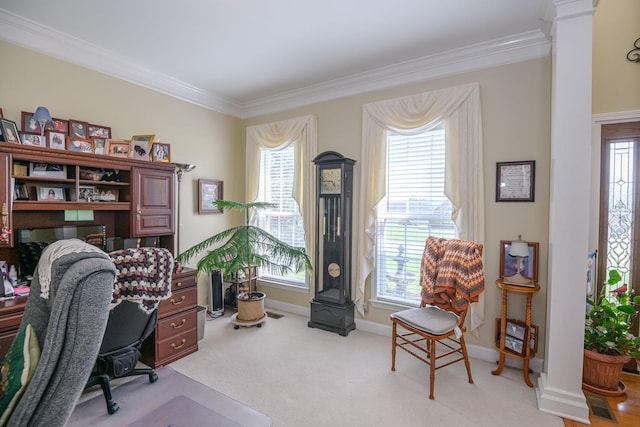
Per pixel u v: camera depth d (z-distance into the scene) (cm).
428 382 238
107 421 175
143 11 227
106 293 85
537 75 257
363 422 193
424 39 266
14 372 85
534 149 259
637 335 254
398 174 324
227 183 420
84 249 101
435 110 293
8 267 230
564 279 198
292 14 231
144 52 289
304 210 377
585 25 192
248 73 334
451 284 243
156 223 297
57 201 234
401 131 312
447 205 300
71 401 78
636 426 189
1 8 222
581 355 195
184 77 344
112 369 194
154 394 125
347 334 328
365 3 219
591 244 264
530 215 261
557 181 200
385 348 296
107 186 286
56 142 250
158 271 202
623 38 255
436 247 267
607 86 260
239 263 329
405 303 318
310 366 261
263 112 418
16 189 227
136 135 314
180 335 274
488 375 249
